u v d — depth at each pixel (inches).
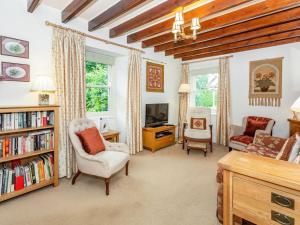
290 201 36.4
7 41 91.7
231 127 163.6
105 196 89.4
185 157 149.7
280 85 158.7
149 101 184.1
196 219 73.0
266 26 120.2
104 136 132.0
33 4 89.4
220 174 70.6
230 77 186.4
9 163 92.0
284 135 158.2
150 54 180.4
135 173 117.0
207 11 98.3
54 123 97.9
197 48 165.3
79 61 118.3
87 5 92.5
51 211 77.2
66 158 110.7
